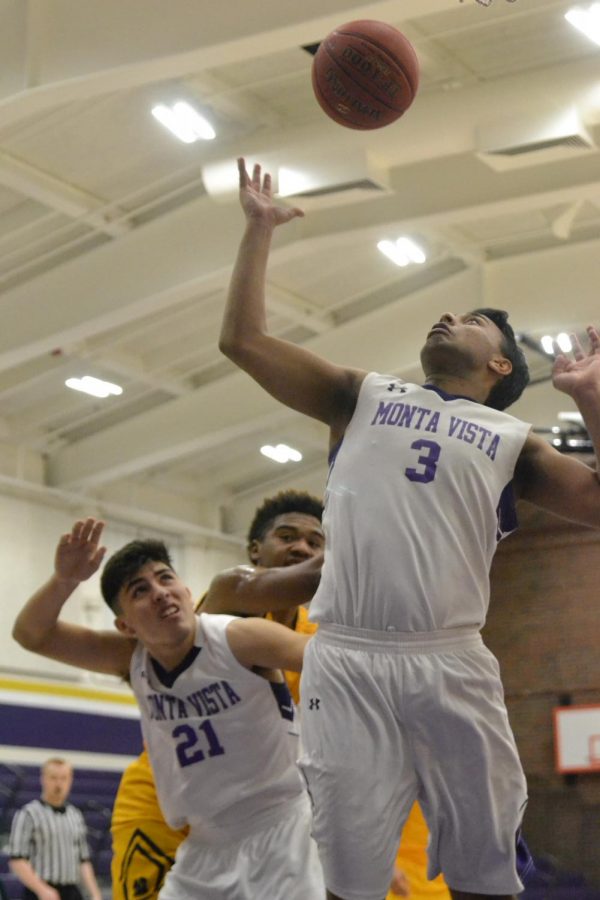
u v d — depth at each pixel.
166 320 19.20
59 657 5.42
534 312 17.47
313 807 3.55
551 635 19.53
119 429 22.00
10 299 17.42
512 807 3.53
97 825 19.20
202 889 5.20
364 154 14.14
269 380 3.93
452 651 3.53
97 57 11.80
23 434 22.16
